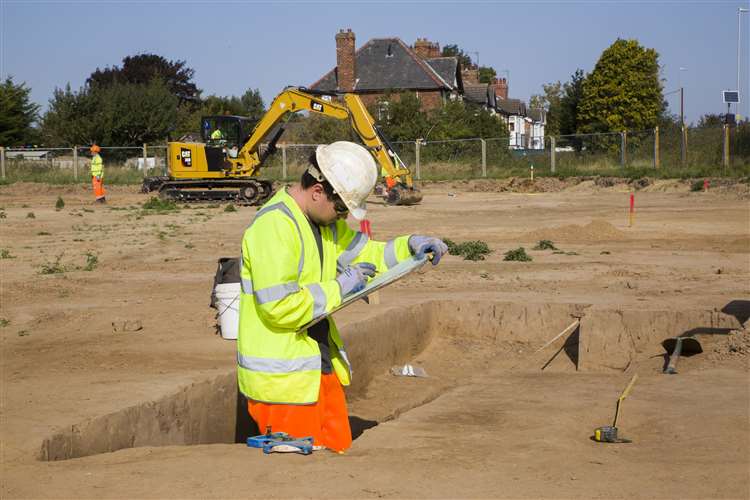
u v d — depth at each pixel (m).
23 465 4.67
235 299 8.84
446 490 4.19
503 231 20.77
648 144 41.75
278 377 4.68
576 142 46.78
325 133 50.72
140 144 58.53
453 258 15.84
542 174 40.22
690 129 41.06
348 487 4.18
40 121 58.94
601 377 8.53
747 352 8.33
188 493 4.09
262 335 4.68
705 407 6.59
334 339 4.99
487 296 11.58
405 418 6.64
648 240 18.66
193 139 60.03
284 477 4.32
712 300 10.59
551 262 15.16
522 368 9.88
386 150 28.55
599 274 13.54
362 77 60.38
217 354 8.14
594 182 37.47
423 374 9.80
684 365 8.52
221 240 19.34
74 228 21.95
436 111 53.03
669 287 12.01
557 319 10.68
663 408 6.67
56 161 49.38
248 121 31.39
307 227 4.65
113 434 5.76
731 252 16.27
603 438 5.71
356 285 4.62
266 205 4.65
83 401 6.15
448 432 5.89
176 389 6.58
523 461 4.84
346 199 4.54
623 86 55.28
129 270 14.71
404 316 10.42
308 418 4.78
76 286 12.88
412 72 59.94
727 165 37.25
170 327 9.69
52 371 7.43
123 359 7.94
